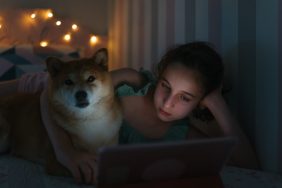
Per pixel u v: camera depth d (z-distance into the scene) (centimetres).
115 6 289
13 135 134
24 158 131
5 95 165
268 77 111
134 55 245
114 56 297
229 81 132
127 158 59
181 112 115
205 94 115
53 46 276
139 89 133
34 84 164
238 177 105
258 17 114
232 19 129
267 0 110
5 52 250
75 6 303
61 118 108
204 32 149
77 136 109
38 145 123
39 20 289
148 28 216
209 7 145
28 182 101
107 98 112
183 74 109
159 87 117
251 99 120
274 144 110
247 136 123
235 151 114
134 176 65
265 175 107
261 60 114
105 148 56
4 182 101
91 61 118
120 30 277
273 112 109
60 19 296
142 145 58
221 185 71
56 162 108
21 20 285
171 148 60
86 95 105
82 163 101
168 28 187
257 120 117
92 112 108
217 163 68
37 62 253
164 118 117
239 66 125
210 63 113
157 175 66
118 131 116
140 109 127
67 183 100
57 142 106
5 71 234
